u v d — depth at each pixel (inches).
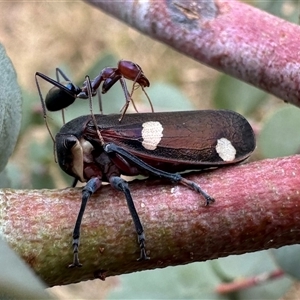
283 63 2.3
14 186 3.1
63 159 2.3
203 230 2.0
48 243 2.0
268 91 2.3
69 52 8.0
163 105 3.4
